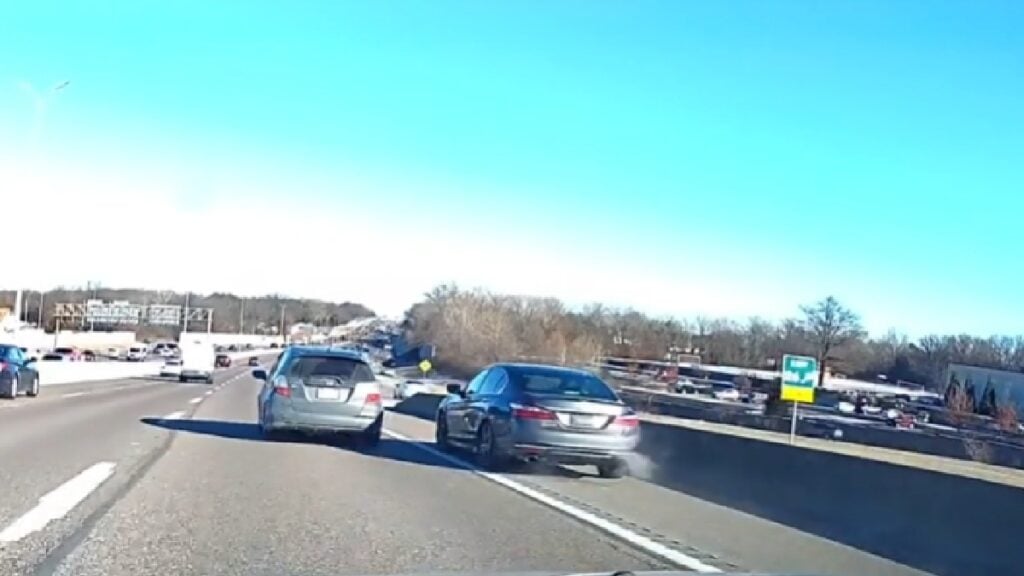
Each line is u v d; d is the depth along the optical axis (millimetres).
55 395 36969
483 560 8938
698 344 120375
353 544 9516
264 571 8234
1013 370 79312
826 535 12000
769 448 14836
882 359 118750
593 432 15727
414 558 8938
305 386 19578
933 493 11367
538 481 15477
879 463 12477
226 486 13180
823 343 106938
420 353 112375
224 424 24312
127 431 21312
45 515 10562
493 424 16516
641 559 9391
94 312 117375
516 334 102750
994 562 10125
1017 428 67250
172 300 144875
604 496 14195
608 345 112625
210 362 63656
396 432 25000
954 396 77875
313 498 12422
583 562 9047
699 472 16281
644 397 69688
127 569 8195
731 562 9555
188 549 9047
